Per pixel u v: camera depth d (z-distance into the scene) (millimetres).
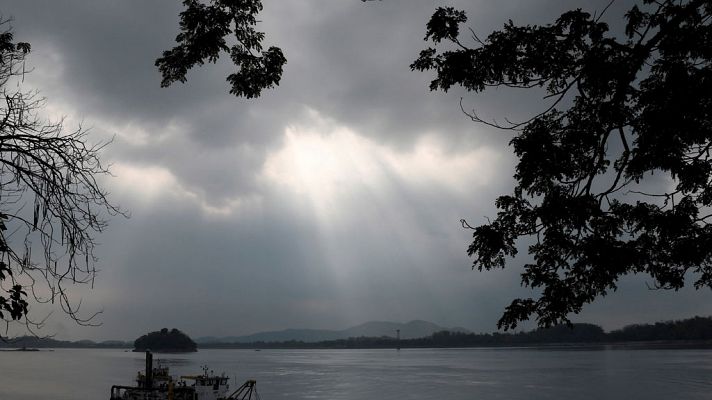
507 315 10047
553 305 9742
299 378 109312
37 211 7434
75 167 7664
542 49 9273
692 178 9281
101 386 87875
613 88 9344
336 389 84250
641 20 9453
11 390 81562
